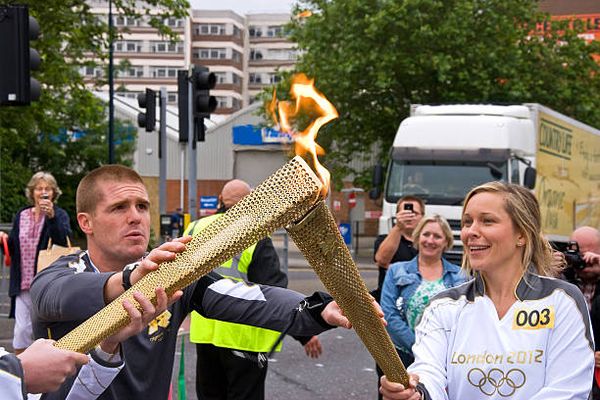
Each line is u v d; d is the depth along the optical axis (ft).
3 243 22.86
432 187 48.67
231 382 16.74
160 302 6.04
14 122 65.57
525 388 9.31
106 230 9.06
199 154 149.89
